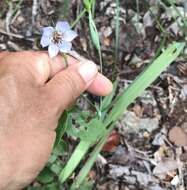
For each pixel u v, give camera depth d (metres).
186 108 0.21
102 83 0.18
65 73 0.16
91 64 0.17
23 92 0.16
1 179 0.16
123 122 0.21
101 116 0.19
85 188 0.19
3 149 0.15
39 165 0.16
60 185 0.19
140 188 0.20
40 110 0.16
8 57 0.17
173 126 0.21
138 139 0.21
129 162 0.20
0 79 0.16
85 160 0.20
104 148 0.21
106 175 0.20
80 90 0.16
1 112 0.15
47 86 0.16
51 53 0.17
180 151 0.21
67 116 0.18
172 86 0.21
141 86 0.19
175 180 0.20
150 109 0.21
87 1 0.19
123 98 0.19
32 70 0.16
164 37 0.21
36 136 0.16
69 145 0.21
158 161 0.20
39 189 0.19
